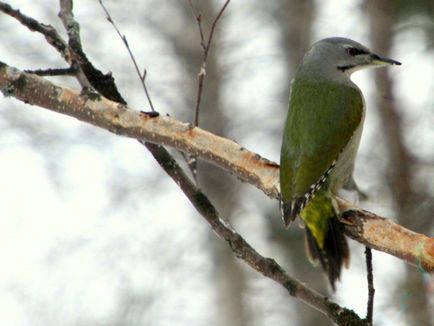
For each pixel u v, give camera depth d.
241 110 17.77
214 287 17.19
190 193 8.44
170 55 17.95
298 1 18.02
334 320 7.73
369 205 15.52
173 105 17.81
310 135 10.12
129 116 8.39
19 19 8.70
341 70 10.73
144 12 18.14
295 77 10.80
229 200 17.09
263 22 18.19
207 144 8.42
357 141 10.38
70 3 8.99
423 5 15.89
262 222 17.02
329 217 9.36
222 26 18.02
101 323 14.92
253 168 8.64
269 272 8.07
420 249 7.78
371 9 16.52
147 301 15.24
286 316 17.02
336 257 9.38
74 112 8.45
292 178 9.15
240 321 16.97
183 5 18.14
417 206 15.47
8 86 8.42
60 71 8.47
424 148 16.03
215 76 17.75
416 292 14.15
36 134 16.52
